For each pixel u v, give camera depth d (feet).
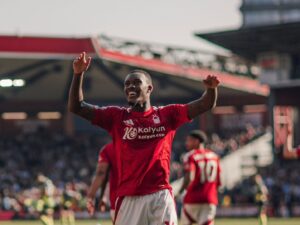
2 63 152.56
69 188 114.93
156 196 27.43
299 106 184.14
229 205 147.84
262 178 164.96
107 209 142.61
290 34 173.06
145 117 27.61
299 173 165.99
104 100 204.44
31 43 147.13
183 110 27.48
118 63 156.87
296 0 186.80
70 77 171.53
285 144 42.57
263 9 188.96
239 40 177.78
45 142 200.23
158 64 167.43
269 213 146.00
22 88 186.91
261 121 219.82
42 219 96.73
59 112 213.66
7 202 140.97
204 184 52.06
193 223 52.75
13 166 182.50
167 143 27.73
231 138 206.28
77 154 194.29
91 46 148.15
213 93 26.84
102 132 214.69
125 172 27.58
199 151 52.11
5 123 213.05
